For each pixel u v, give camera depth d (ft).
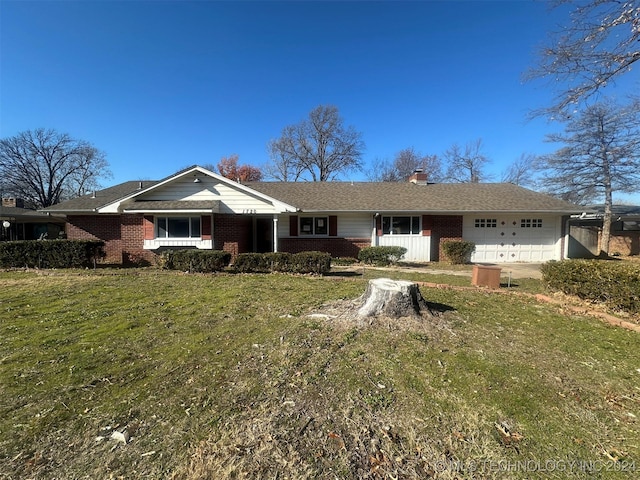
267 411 9.04
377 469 7.02
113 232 47.57
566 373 11.55
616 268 20.49
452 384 10.54
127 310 19.31
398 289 16.49
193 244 41.96
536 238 51.39
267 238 53.01
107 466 7.10
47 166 126.11
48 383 10.57
